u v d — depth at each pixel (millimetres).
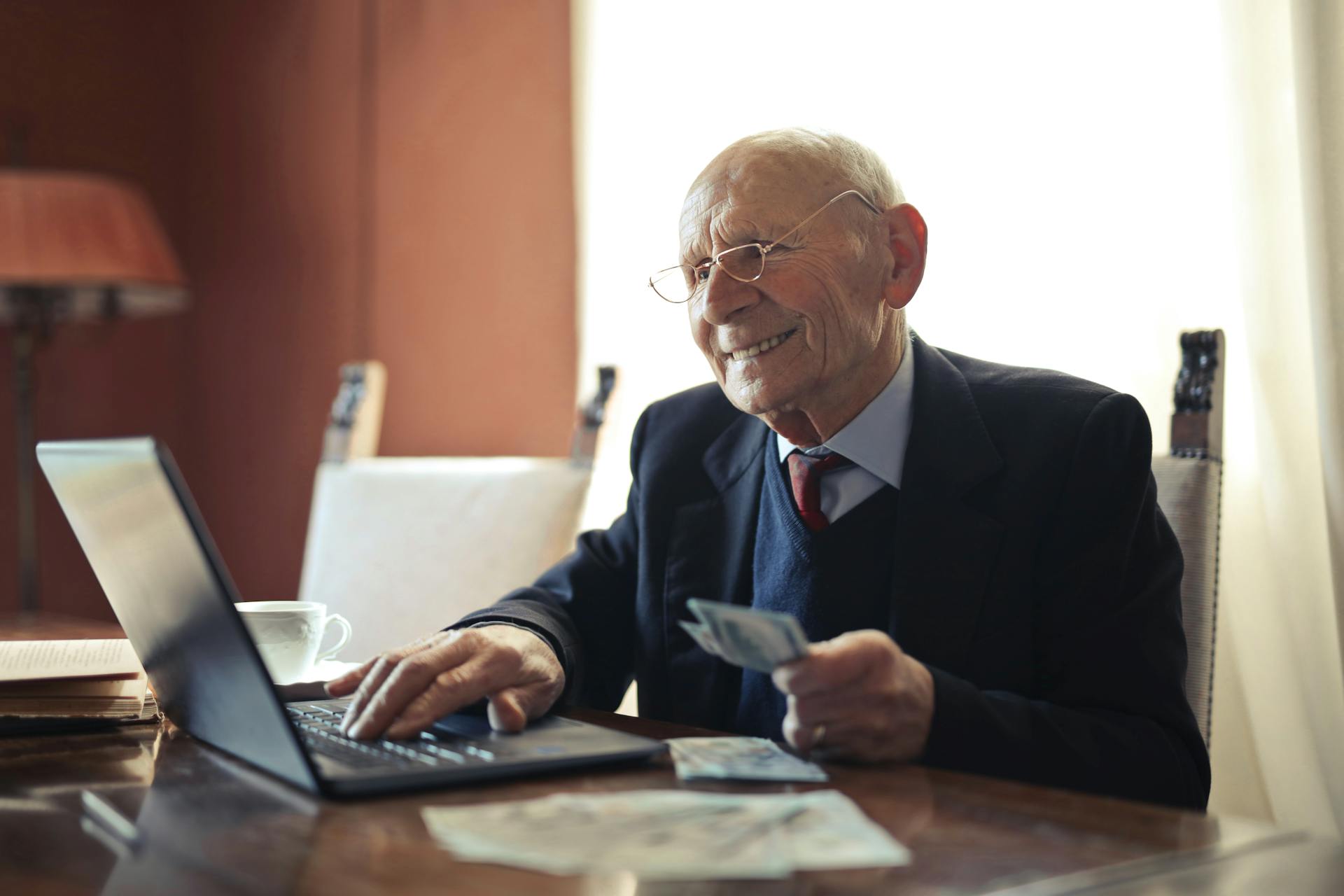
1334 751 1417
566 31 2490
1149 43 1640
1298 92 1409
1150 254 1627
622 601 1414
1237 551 1527
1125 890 585
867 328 1210
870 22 1948
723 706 1274
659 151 2246
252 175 3365
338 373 3074
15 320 2988
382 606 1769
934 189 1860
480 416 2680
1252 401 1498
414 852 646
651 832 662
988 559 1152
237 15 3408
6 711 992
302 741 762
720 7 2156
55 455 905
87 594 3428
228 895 585
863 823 685
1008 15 1787
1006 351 1775
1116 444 1165
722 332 1227
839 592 1197
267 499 3285
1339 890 587
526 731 942
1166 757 1012
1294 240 1466
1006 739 936
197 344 3545
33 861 646
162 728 1030
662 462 1399
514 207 2598
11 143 3301
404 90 2895
